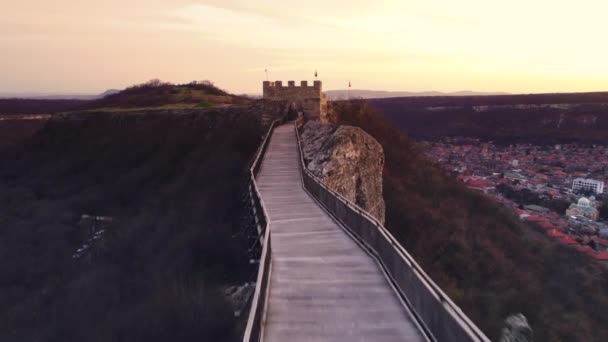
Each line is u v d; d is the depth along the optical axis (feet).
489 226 120.16
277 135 104.58
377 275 30.89
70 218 104.27
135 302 61.82
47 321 64.44
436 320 20.36
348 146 86.12
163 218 86.69
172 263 65.82
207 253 65.16
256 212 50.16
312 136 97.81
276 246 37.93
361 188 86.89
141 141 141.18
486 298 77.56
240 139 115.34
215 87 238.68
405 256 26.35
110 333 55.21
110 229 94.99
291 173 72.79
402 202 113.39
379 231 33.24
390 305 26.11
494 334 67.87
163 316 53.42
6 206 112.98
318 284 29.40
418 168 148.66
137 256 77.46
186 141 131.13
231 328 48.65
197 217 79.10
